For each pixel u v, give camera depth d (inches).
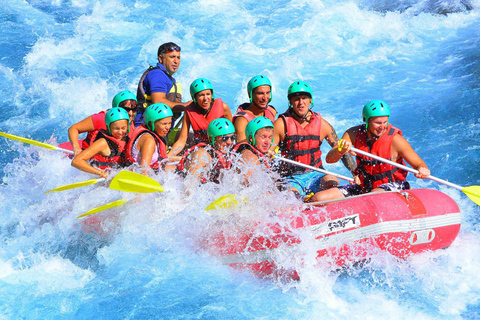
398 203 561.3
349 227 540.4
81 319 505.0
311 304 518.9
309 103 639.8
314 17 1494.8
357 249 545.0
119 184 581.3
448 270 569.9
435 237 571.2
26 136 981.2
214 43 1419.8
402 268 574.6
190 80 1194.6
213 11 1652.3
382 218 545.6
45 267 593.9
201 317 499.2
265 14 1617.9
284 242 528.7
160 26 1536.7
